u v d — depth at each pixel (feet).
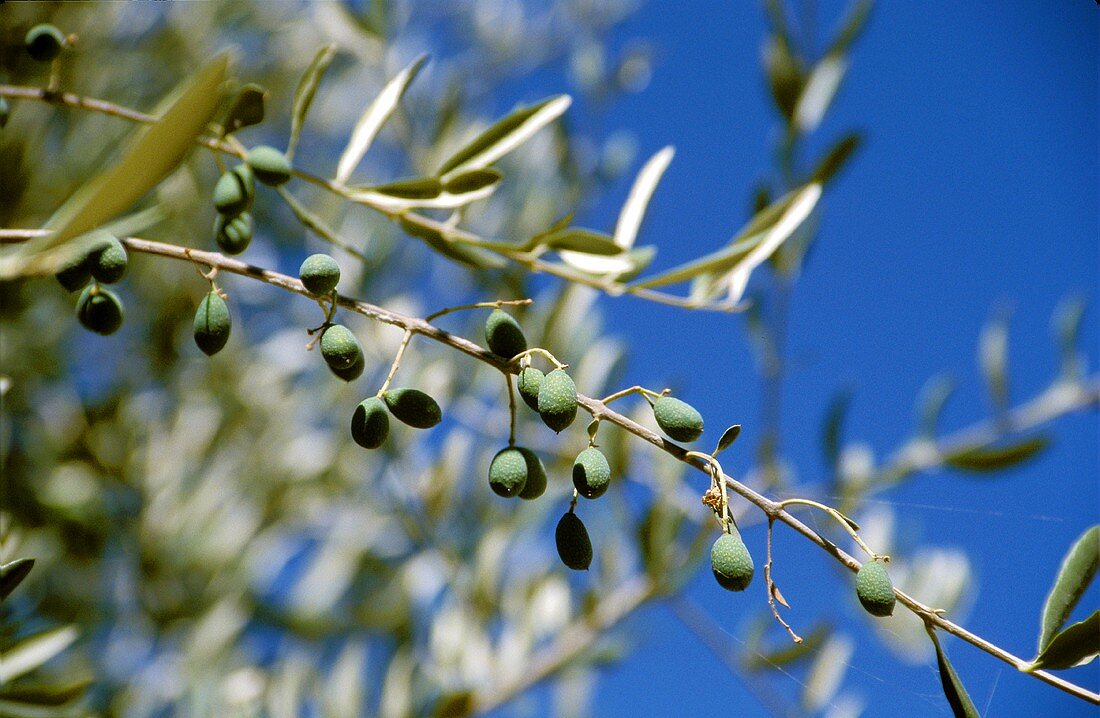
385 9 4.15
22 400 4.26
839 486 4.11
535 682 3.94
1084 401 4.14
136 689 4.20
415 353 4.69
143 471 4.63
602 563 4.15
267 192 5.29
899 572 4.28
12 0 4.17
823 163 3.34
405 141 4.46
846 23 3.41
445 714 3.69
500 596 4.36
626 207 2.95
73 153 4.38
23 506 4.11
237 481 4.90
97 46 4.59
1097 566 2.45
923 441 4.16
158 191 3.76
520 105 2.85
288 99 5.47
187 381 5.00
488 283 4.25
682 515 3.83
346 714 4.10
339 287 4.78
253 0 5.56
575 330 4.17
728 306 2.81
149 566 4.46
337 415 5.05
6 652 2.97
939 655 2.47
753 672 3.79
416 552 4.91
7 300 4.16
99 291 2.62
